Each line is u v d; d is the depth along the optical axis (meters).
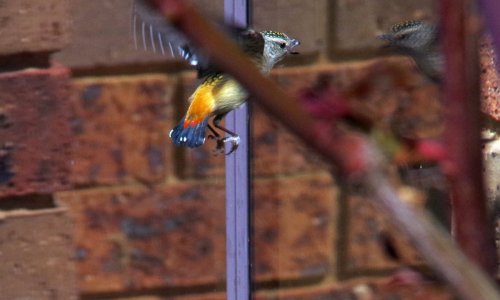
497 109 5.28
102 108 5.47
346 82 5.43
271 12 5.43
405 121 5.39
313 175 5.47
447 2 1.72
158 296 5.50
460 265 1.69
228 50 1.67
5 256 5.48
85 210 5.48
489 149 5.29
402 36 5.35
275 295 5.48
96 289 5.50
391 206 1.70
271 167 5.47
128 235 5.49
